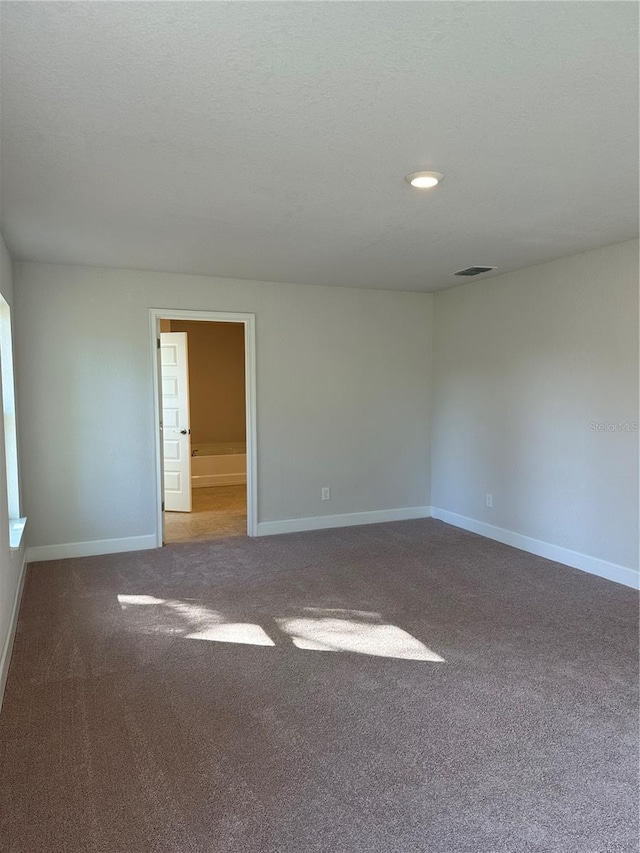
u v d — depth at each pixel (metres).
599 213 3.32
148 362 5.09
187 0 1.42
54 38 1.59
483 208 3.21
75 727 2.49
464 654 3.17
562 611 3.76
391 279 5.43
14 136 2.25
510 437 5.25
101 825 1.94
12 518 4.37
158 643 3.30
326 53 1.68
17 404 4.60
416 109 2.04
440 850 1.82
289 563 4.79
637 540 4.13
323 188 2.87
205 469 8.71
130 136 2.26
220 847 1.84
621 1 1.44
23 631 3.46
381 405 6.12
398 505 6.29
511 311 5.17
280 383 5.65
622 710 2.62
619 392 4.19
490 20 1.52
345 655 3.15
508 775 2.18
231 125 2.16
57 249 4.18
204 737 2.42
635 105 2.02
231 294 5.38
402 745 2.37
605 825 1.93
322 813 1.99
